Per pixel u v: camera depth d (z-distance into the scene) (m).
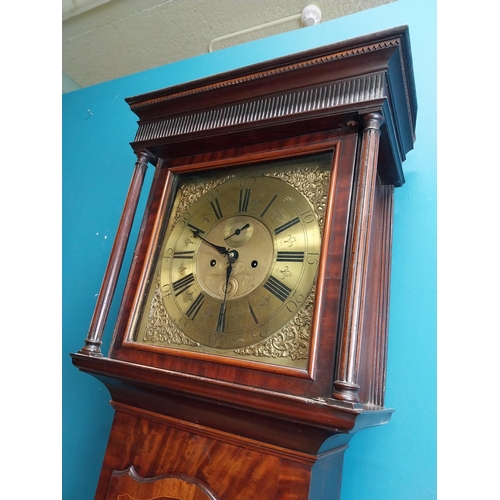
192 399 0.73
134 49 1.83
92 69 1.99
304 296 0.73
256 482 0.69
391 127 0.81
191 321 0.83
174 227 0.95
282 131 0.85
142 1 1.59
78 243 1.51
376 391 0.87
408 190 1.04
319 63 0.80
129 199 0.97
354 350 0.62
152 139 0.98
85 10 1.66
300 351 0.69
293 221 0.80
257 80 0.87
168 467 0.78
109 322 1.29
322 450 0.67
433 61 1.13
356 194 0.72
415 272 0.97
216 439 0.75
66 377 1.35
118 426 0.86
